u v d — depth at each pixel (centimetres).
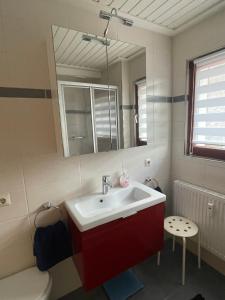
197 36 160
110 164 163
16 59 117
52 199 139
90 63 135
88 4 131
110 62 145
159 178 197
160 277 162
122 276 163
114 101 151
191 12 143
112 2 129
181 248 195
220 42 144
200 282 156
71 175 145
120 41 149
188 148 184
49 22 125
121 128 158
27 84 122
